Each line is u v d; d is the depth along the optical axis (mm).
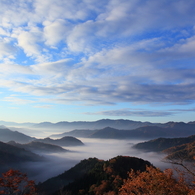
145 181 19891
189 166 20219
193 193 16953
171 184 18141
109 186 62969
